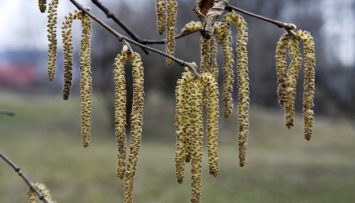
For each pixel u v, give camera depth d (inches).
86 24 78.4
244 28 79.9
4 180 511.5
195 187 73.3
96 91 905.5
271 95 1042.1
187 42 695.1
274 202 464.4
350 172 577.3
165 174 557.0
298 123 941.2
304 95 77.9
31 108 1029.8
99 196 475.2
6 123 901.8
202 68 80.9
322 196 481.4
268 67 701.3
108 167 590.2
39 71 1449.3
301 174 565.6
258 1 551.2
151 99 990.4
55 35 79.9
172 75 818.2
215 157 73.9
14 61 1470.2
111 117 892.6
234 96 589.6
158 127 907.4
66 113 983.0
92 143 786.8
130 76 657.0
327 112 960.3
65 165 597.3
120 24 101.7
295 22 608.4
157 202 461.1
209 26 76.8
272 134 897.5
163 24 81.1
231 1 546.9
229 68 82.0
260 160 661.9
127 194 75.5
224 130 882.8
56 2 80.0
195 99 72.7
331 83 621.3
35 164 594.6
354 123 610.5
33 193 99.8
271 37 649.6
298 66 78.1
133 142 74.7
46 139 792.9
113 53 780.0
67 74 78.1
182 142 73.4
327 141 847.1
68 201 458.6
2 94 1209.4
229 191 494.6
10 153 659.4
